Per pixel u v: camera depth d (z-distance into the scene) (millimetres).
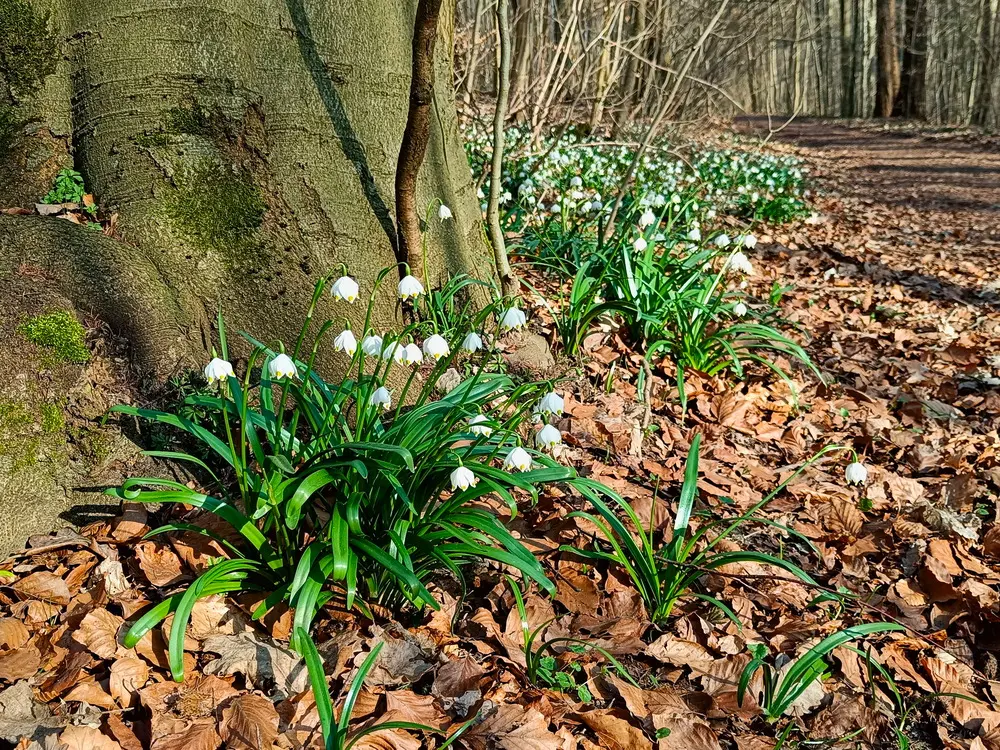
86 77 3809
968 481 4199
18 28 3721
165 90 3752
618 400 4613
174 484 2686
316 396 3189
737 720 2674
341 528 2594
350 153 4035
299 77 3904
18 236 3350
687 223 7504
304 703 2418
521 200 7301
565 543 3342
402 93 4270
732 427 4777
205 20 3752
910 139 28844
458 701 2518
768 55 45062
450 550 2752
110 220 3748
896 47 36438
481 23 13609
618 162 10500
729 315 6219
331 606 2818
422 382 4070
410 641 2691
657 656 2852
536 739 2379
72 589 2781
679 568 2992
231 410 2945
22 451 3010
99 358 3256
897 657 3012
